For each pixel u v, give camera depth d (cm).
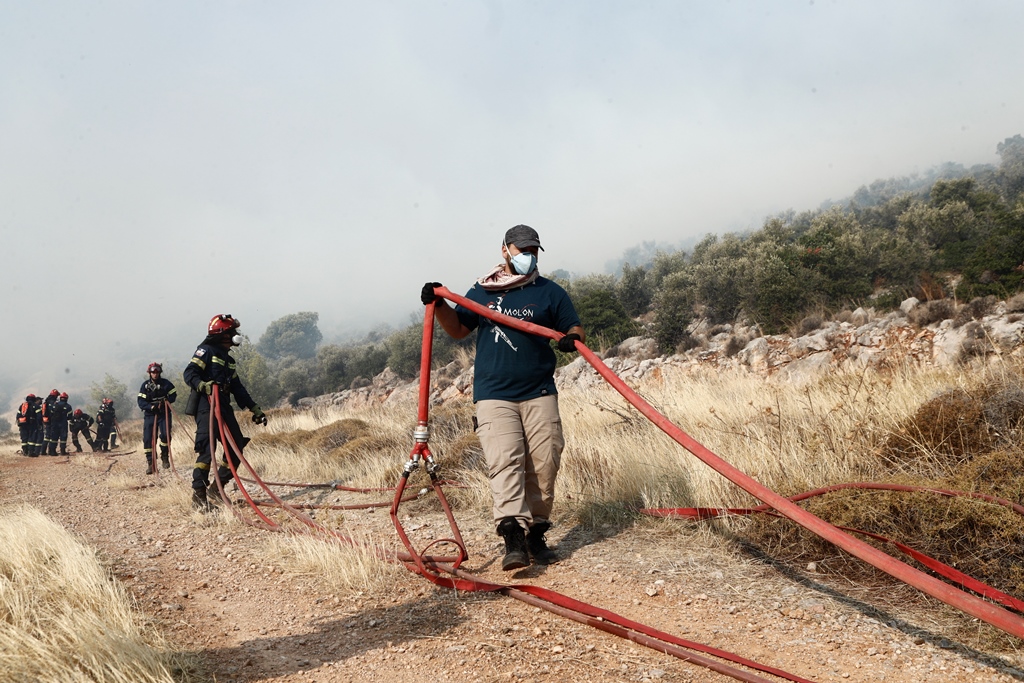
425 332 402
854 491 388
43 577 354
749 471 477
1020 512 319
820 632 287
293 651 288
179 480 770
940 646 267
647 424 666
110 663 237
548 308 389
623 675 251
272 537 503
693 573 367
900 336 1217
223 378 667
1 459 1560
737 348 1569
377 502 619
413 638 296
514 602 338
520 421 390
